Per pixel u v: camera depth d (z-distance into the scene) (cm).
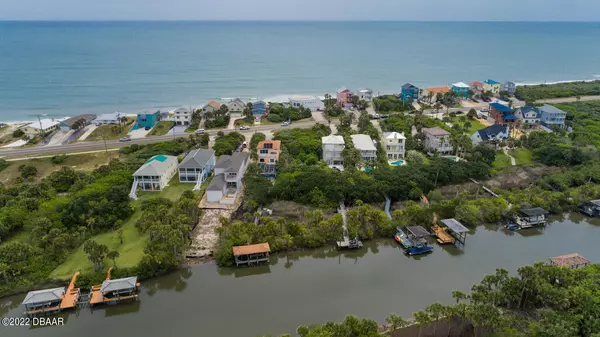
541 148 12225
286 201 9344
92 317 6112
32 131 13975
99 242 7694
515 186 10612
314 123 16112
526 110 15562
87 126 15050
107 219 8188
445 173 10456
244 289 6775
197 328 5838
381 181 9838
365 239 8181
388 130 14688
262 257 7369
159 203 8881
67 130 14450
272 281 6994
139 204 9194
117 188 8819
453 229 8081
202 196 9712
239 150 12838
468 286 6869
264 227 7731
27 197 8775
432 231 8444
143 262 6794
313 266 7462
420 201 9656
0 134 14312
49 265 6919
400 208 9281
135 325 5916
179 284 6894
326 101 18575
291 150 12112
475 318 5356
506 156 12469
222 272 7200
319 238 7812
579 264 7019
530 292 6128
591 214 9319
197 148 12450
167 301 6462
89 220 7875
